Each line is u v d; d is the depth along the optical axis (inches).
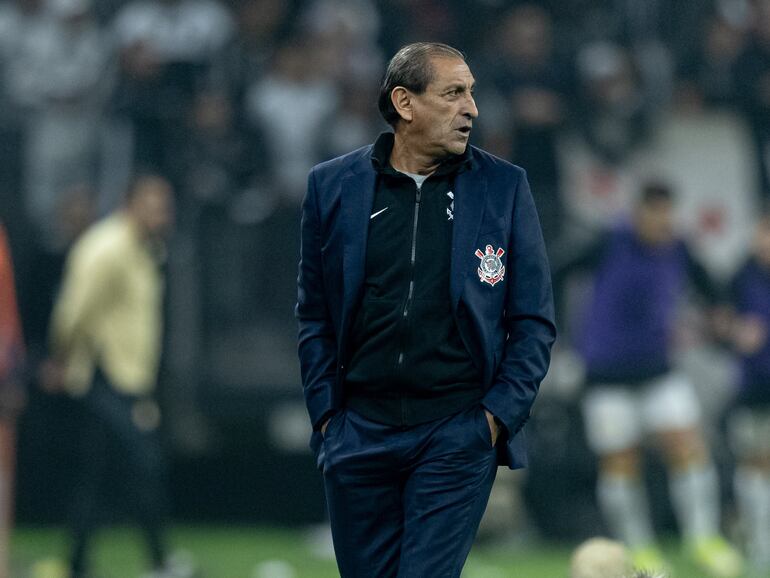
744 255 1670.8
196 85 1800.0
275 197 1749.5
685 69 1866.4
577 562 709.9
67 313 1298.0
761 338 1608.0
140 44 1790.1
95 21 1909.4
